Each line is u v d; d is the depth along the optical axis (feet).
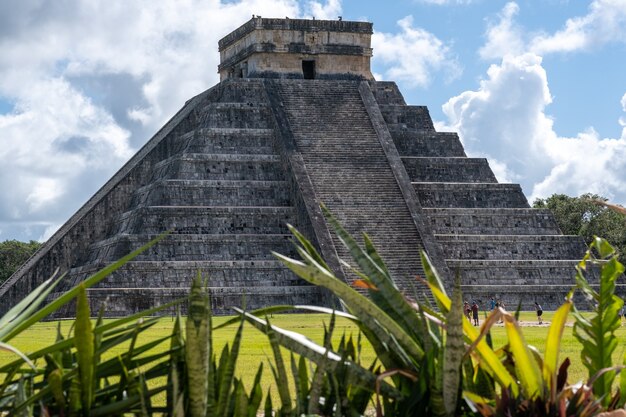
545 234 279.90
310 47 303.07
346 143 280.92
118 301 237.45
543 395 30.27
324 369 30.73
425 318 32.78
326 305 242.37
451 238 269.03
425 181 287.48
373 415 41.34
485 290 258.37
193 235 253.24
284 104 288.92
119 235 257.14
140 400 28.89
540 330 156.46
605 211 389.80
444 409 30.66
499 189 286.46
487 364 31.83
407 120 305.94
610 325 34.47
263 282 249.55
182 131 296.71
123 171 293.43
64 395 29.96
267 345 116.16
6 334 28.35
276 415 31.81
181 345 30.58
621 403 33.45
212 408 29.25
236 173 271.90
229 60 320.50
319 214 255.91
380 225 259.19
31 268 269.64
